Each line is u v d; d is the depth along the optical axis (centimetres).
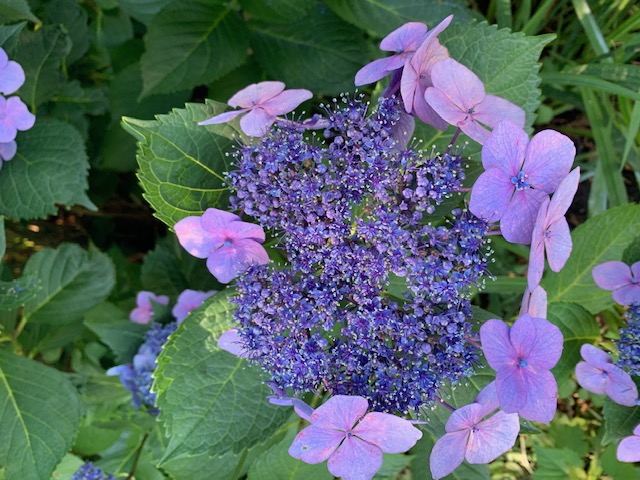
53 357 38
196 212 23
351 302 21
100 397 35
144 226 46
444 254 20
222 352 23
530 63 23
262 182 20
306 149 20
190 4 31
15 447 29
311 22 33
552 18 37
